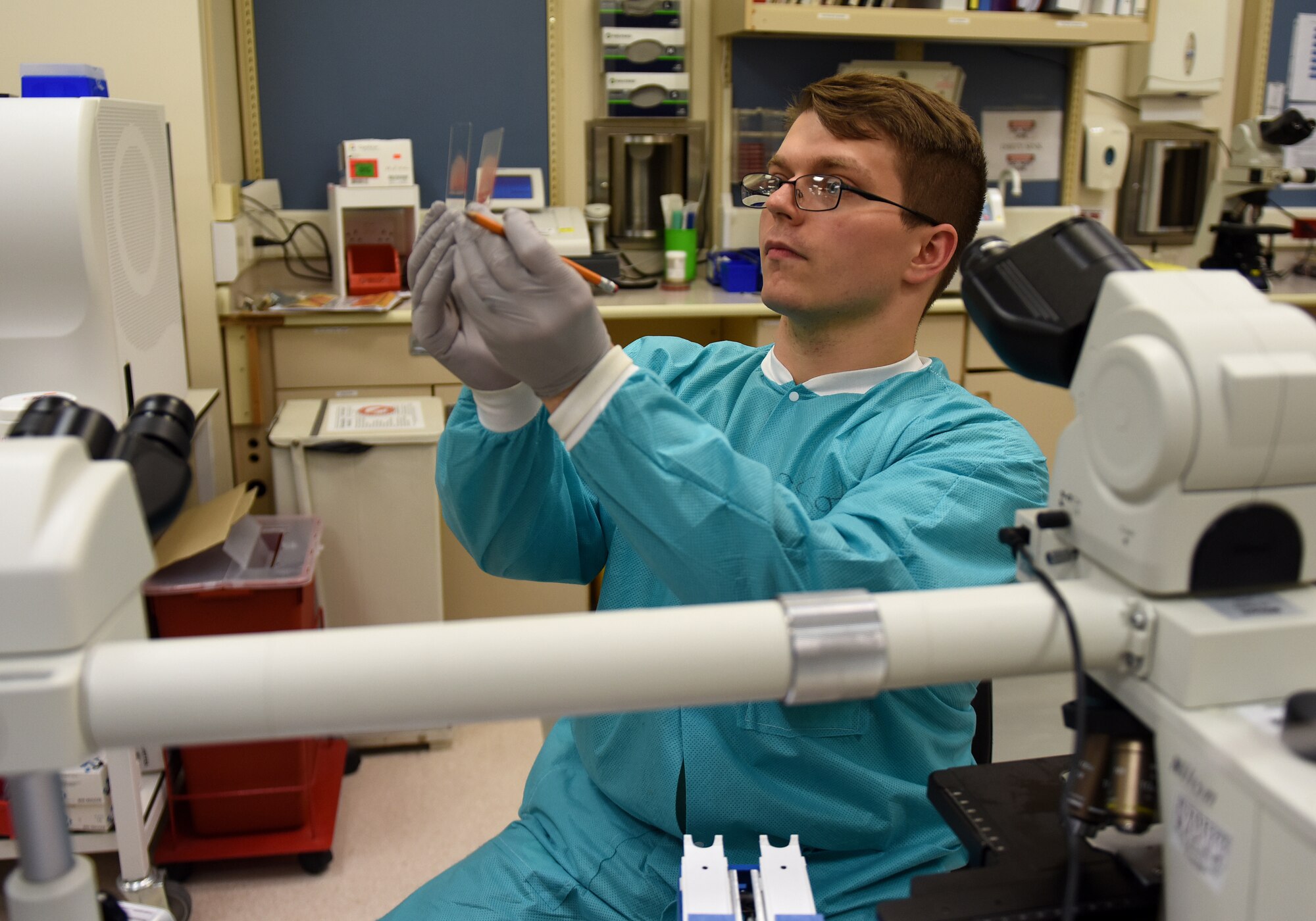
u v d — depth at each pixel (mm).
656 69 3078
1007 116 3385
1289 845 512
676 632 571
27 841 578
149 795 1833
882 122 1099
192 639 555
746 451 1180
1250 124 3059
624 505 847
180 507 674
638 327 3064
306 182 3051
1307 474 596
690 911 791
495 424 1038
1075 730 667
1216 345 575
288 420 2301
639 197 3229
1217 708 592
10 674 523
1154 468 579
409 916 1083
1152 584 604
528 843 1137
